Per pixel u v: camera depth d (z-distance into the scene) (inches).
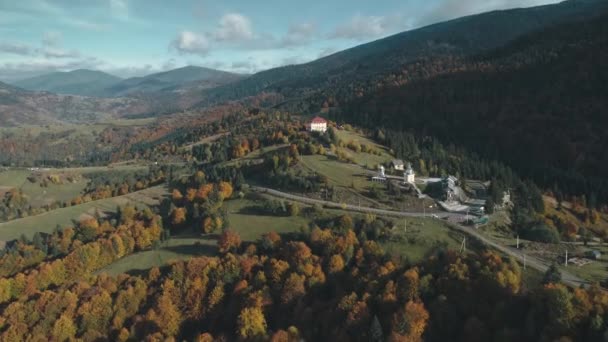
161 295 4092.0
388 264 3688.5
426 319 2997.0
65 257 5137.8
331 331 3179.1
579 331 2571.4
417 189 5954.7
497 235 4544.8
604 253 4163.4
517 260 3870.6
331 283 3804.1
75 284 4512.8
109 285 4399.6
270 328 3550.7
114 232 5757.9
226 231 4805.6
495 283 3142.2
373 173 6737.2
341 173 6633.9
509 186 6638.8
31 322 4023.1
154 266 4808.1
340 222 4692.4
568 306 2620.6
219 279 4138.8
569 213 6323.8
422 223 4766.2
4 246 6358.3
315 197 5910.4
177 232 5900.6
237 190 6584.6
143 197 7849.4
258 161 7736.2
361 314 3161.9
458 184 6318.9
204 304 3971.5
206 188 6624.0
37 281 4751.5
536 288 3127.5
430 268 3587.6
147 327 3774.6
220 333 3599.9
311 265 3934.5
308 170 6766.7
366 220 4699.8
